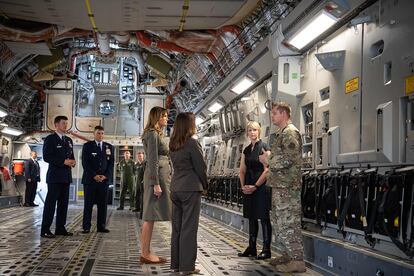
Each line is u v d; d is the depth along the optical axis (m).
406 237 4.06
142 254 5.76
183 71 15.28
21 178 17.25
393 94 4.57
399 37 4.50
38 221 10.70
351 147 5.36
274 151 5.45
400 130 4.44
